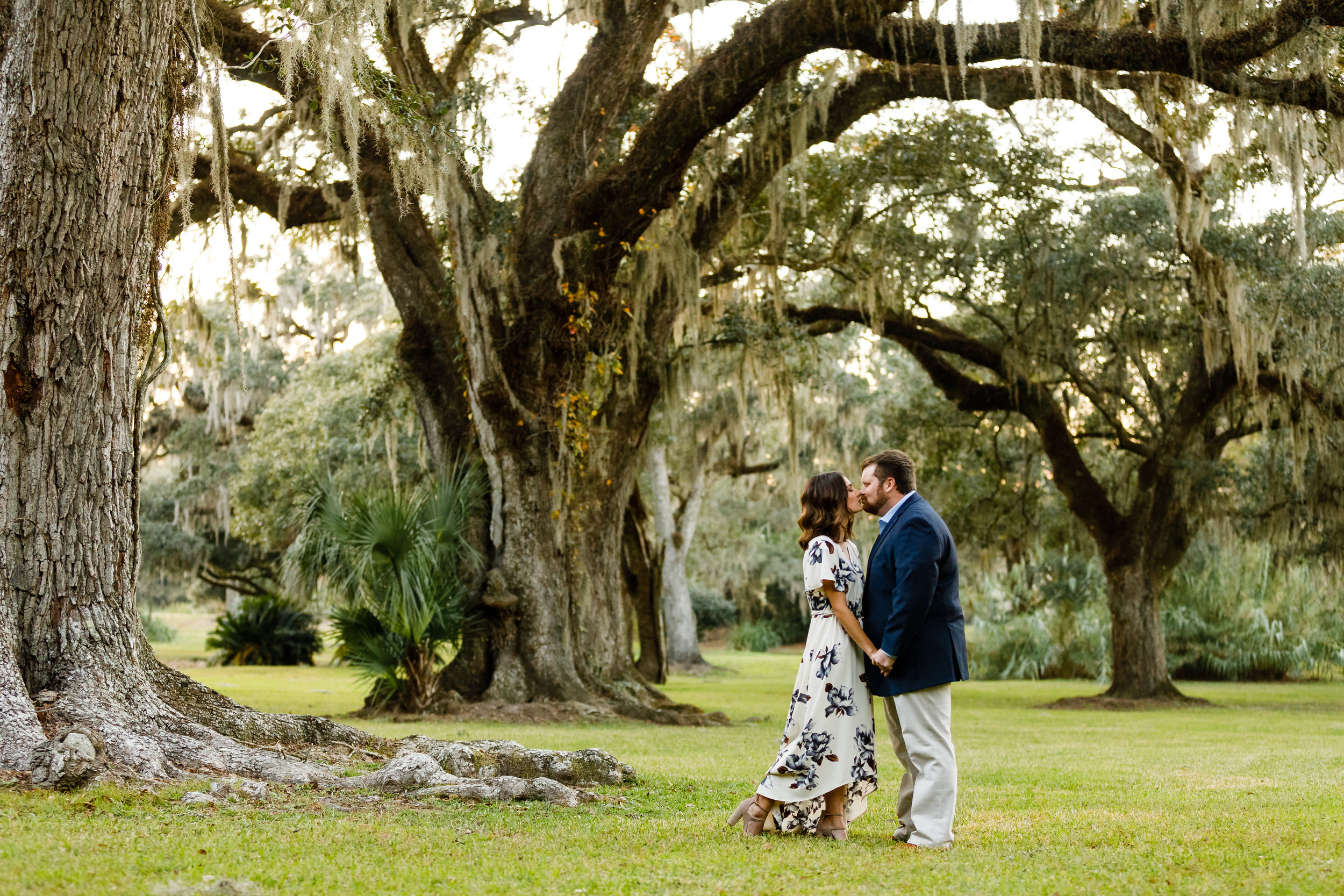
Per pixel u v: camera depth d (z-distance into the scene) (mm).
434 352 14773
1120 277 17094
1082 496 19922
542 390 13500
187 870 3303
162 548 32719
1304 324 15930
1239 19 10906
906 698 4203
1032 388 19797
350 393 26375
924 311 20672
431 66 14242
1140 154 18094
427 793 5016
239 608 32594
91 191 5418
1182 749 9680
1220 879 3426
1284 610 28000
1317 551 20062
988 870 3602
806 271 18156
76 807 4184
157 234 6070
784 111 14656
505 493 13523
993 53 11195
